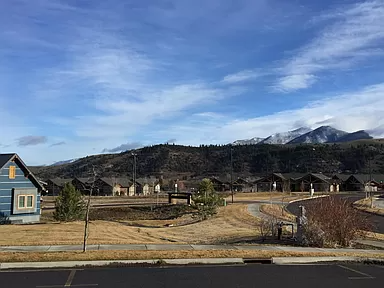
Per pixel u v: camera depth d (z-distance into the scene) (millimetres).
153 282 10117
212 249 14695
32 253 13172
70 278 10461
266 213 37875
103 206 50375
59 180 97375
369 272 11938
